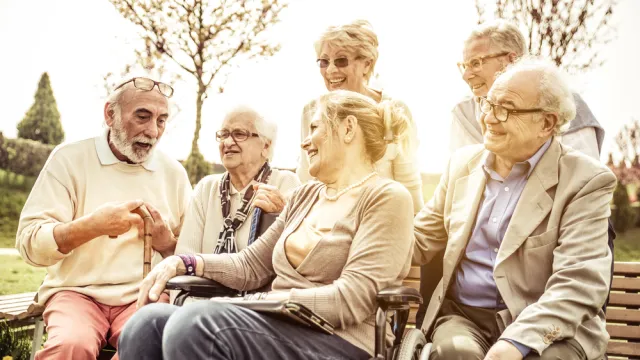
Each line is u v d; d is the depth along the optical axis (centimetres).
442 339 248
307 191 264
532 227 250
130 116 323
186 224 332
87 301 310
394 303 217
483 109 260
